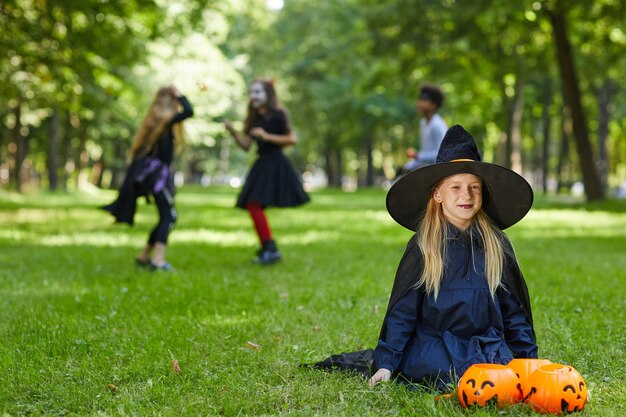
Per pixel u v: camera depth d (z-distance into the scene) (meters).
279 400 3.22
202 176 61.81
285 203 7.78
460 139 3.41
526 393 2.99
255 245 9.95
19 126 23.47
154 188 7.27
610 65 21.94
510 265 3.39
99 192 30.08
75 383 3.46
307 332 4.56
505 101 26.47
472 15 19.08
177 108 7.38
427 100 8.30
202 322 4.83
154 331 4.52
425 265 3.35
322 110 38.56
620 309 5.23
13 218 14.72
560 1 18.72
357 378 3.46
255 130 7.55
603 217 15.60
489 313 3.35
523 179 3.26
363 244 10.01
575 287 6.20
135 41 16.58
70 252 8.88
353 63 31.06
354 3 24.28
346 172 62.00
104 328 4.66
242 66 35.97
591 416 2.94
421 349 3.36
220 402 3.20
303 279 6.81
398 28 21.77
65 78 16.06
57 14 13.67
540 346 4.13
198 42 27.84
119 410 3.04
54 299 5.68
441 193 3.38
